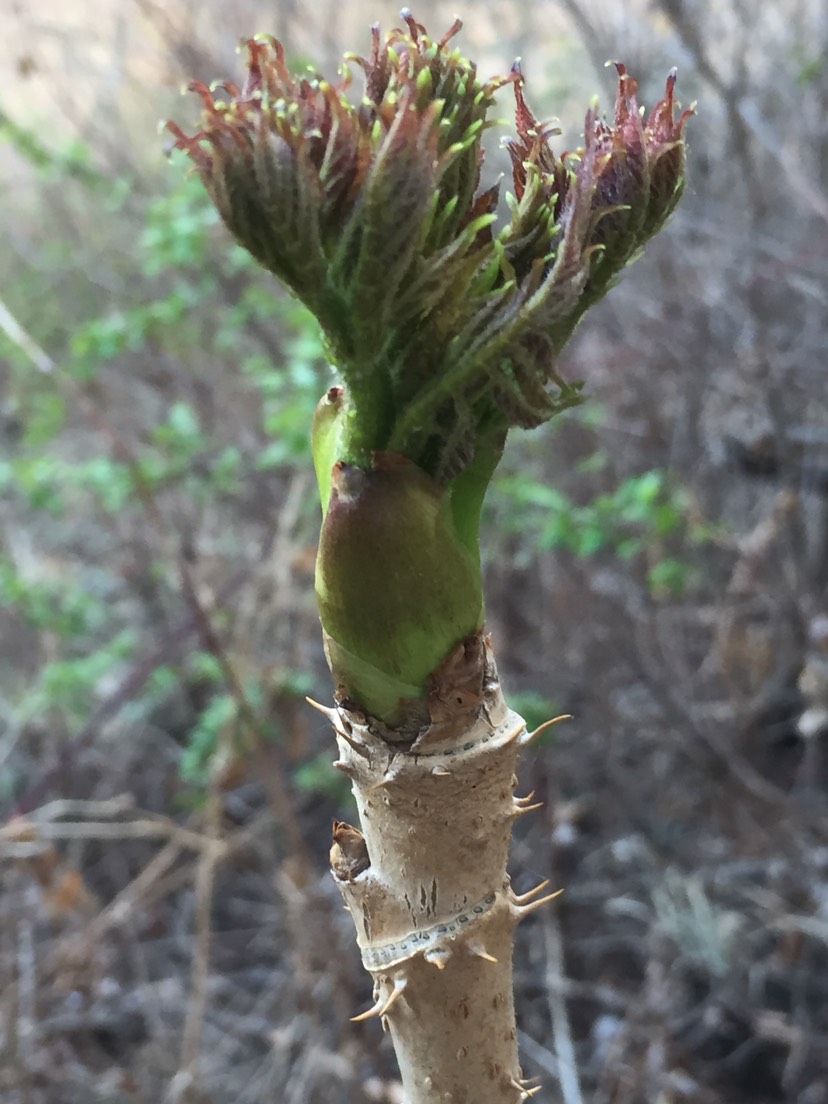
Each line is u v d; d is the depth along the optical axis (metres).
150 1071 0.56
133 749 0.70
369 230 0.12
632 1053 0.54
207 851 0.48
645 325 0.70
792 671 0.66
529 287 0.12
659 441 0.69
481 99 0.13
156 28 0.73
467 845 0.16
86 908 0.55
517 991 0.59
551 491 0.56
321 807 0.66
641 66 0.64
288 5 0.77
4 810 0.67
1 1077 0.50
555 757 0.64
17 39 0.85
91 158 0.78
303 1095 0.50
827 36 0.71
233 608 0.65
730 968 0.55
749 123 0.63
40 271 0.89
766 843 0.60
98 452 0.79
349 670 0.14
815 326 0.65
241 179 0.12
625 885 0.61
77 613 0.72
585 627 0.66
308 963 0.49
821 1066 0.54
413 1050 0.17
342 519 0.13
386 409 0.13
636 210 0.14
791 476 0.62
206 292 0.64
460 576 0.14
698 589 0.68
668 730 0.64
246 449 0.70
